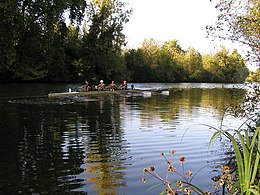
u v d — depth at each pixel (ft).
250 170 10.62
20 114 59.67
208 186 23.18
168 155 32.17
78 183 24.06
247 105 31.89
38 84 147.13
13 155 31.50
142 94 117.80
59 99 90.07
